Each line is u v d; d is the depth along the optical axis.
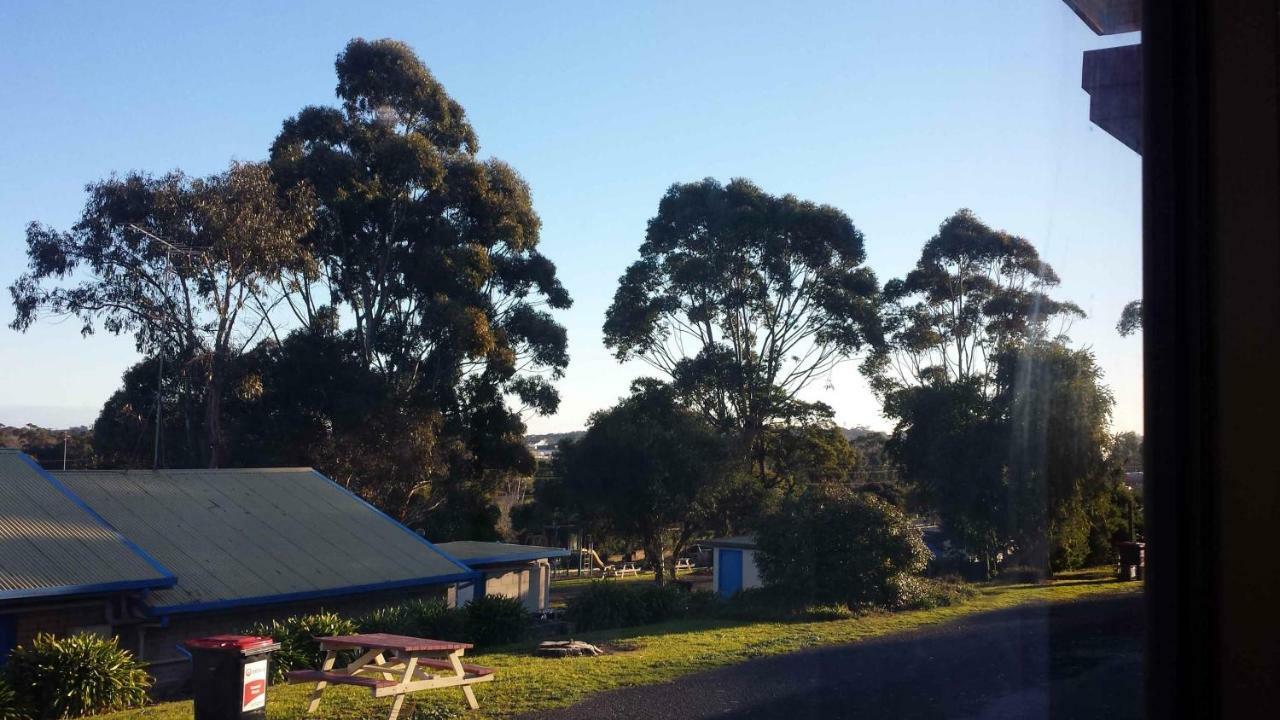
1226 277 2.02
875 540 17.91
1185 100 2.12
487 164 41.12
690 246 38.22
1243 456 1.97
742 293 37.22
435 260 37.12
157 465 33.19
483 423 40.59
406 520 37.97
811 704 8.80
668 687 10.55
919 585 16.80
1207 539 2.01
